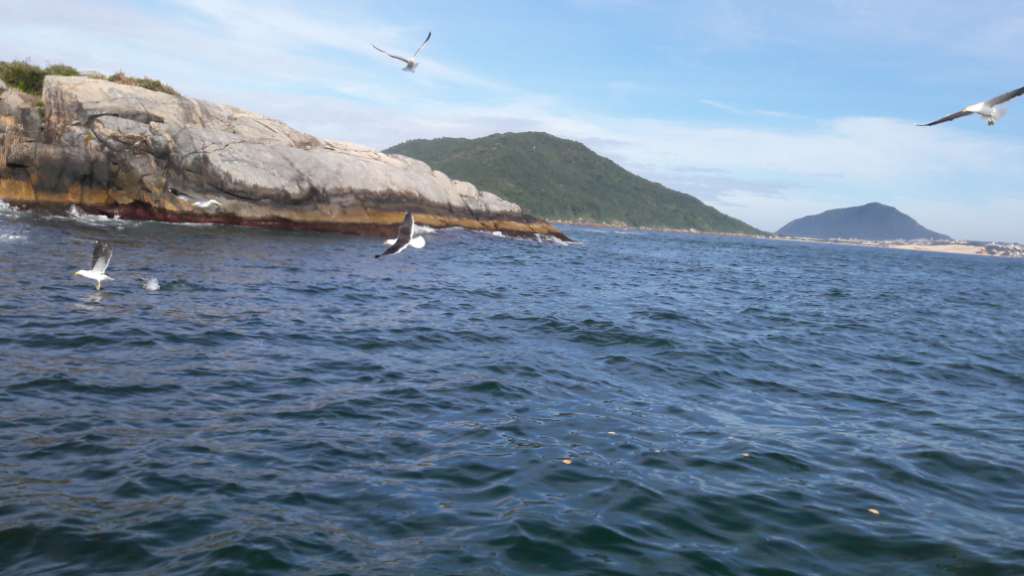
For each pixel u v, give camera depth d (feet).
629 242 310.45
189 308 50.42
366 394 32.94
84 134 122.52
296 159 136.26
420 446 26.43
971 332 71.92
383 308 58.18
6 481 20.70
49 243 79.56
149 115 127.75
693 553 18.97
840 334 63.62
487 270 97.96
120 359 35.68
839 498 23.45
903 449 29.35
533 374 38.91
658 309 70.69
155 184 124.98
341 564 17.47
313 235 128.06
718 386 39.32
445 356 42.24
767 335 59.47
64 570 16.35
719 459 26.71
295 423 28.09
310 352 40.68
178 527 18.80
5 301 47.03
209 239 101.14
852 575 18.22
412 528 19.63
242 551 17.69
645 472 24.84
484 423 29.68
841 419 33.91
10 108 122.52
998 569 18.79
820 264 244.63
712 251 291.58
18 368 32.50
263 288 62.90
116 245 82.84
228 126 139.74
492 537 19.25
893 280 169.27
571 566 17.89
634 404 34.24
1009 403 39.42
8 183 120.78
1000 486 25.44
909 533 20.93
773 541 19.98
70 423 26.05
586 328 54.85
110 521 18.84
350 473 23.36
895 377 45.21
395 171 151.02
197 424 27.12
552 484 23.30
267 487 21.75
